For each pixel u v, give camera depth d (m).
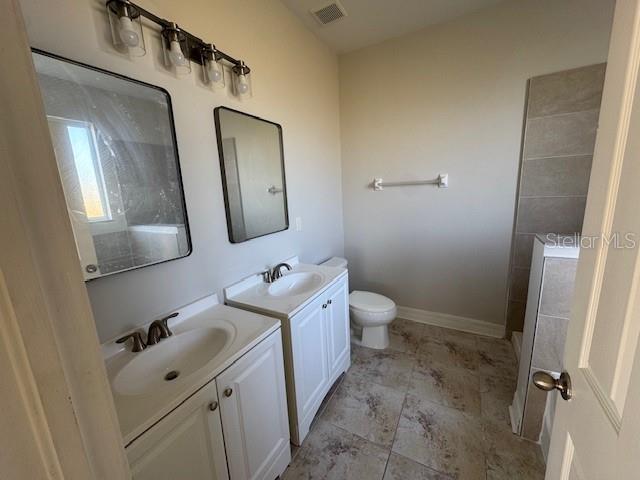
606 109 0.51
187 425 0.84
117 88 1.00
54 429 0.31
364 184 2.64
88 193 0.94
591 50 1.71
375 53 2.35
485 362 2.02
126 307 1.08
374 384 1.85
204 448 0.90
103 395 0.37
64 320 0.32
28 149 0.29
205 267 1.39
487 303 2.33
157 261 1.16
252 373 1.08
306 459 1.36
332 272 1.89
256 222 1.70
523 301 2.16
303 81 2.07
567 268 1.17
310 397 1.52
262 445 1.16
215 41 1.36
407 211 2.50
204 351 1.16
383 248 2.69
